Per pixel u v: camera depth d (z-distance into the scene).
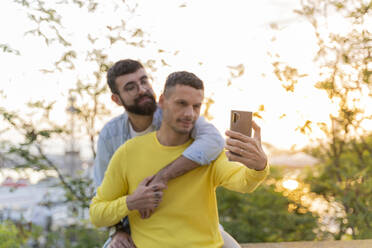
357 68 3.53
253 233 4.61
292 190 4.68
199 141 1.82
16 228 3.63
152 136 1.89
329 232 4.15
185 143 1.87
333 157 4.05
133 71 2.19
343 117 3.64
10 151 3.28
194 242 1.75
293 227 4.46
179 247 1.74
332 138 3.94
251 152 1.59
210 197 1.83
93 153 3.50
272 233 4.59
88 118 3.48
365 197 4.00
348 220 3.96
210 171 1.84
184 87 1.71
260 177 1.64
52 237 3.59
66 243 3.65
